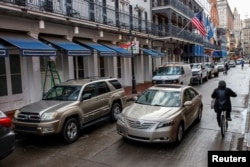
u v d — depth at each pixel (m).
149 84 25.20
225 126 8.91
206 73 29.02
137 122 7.50
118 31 20.38
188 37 37.84
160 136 7.32
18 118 8.02
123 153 7.21
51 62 15.02
